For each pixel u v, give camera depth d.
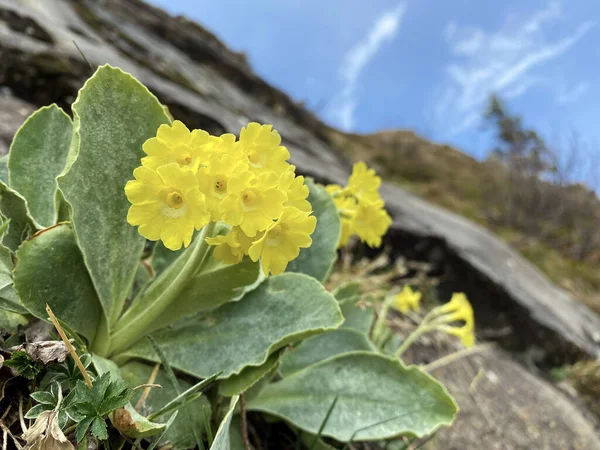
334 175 0.50
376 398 0.15
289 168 0.11
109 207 0.13
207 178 0.10
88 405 0.09
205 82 0.60
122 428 0.10
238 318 0.14
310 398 0.15
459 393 0.28
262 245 0.10
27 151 0.14
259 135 0.11
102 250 0.13
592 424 0.34
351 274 0.30
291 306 0.14
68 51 0.33
